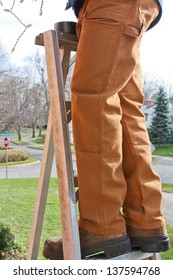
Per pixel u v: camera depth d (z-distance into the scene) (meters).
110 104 1.16
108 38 1.16
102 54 1.15
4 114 24.31
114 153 1.18
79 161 1.19
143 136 1.34
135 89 1.37
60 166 1.23
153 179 1.32
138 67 1.39
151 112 36.66
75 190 1.29
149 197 1.29
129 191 1.31
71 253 1.18
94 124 1.15
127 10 1.18
